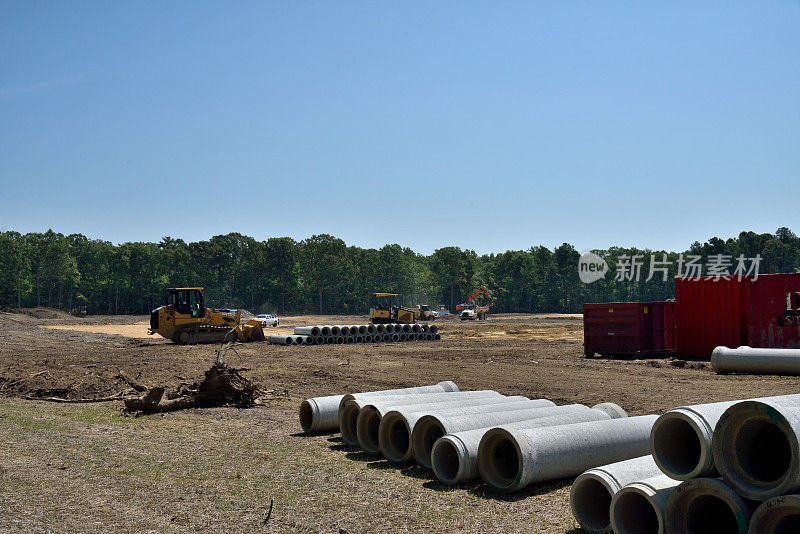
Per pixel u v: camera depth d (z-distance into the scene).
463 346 31.47
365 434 9.78
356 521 6.68
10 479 8.10
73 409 13.70
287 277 133.25
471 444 8.03
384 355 26.50
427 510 7.03
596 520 6.29
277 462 9.21
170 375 19.45
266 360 24.48
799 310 21.41
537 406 10.40
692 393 15.02
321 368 21.45
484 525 6.54
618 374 19.20
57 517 6.71
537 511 6.94
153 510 6.98
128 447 10.09
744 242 128.50
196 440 10.67
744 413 4.99
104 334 41.72
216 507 7.11
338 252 133.38
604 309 24.55
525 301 137.62
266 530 6.40
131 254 123.75
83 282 127.56
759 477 5.17
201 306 33.50
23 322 56.59
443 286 139.12
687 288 23.62
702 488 5.18
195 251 130.25
